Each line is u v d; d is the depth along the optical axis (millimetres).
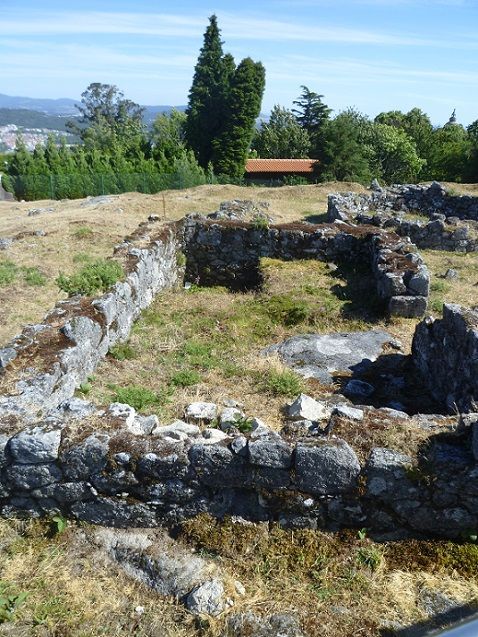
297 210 19594
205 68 43312
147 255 9070
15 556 3688
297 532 3705
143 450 3758
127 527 3887
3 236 14000
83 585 3498
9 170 33406
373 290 9695
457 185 22875
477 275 11406
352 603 3305
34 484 3865
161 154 34500
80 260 11320
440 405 5996
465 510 3553
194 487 3768
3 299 8969
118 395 5594
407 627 3164
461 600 3307
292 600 3326
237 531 3701
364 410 4203
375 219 14555
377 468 3529
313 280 10258
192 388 6051
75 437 3854
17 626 3227
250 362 6855
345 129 36531
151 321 8297
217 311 8789
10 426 4074
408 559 3557
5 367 5062
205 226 11555
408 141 46562
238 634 3145
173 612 3318
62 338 5695
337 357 7082
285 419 5180
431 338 6445
